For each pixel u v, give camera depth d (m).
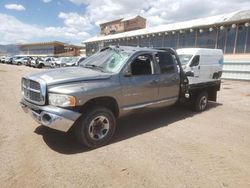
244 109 7.93
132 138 4.81
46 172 3.37
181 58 13.55
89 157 3.89
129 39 31.42
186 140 4.78
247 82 18.28
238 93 11.99
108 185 3.11
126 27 52.47
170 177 3.34
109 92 4.39
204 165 3.72
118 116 4.79
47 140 4.52
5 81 13.90
